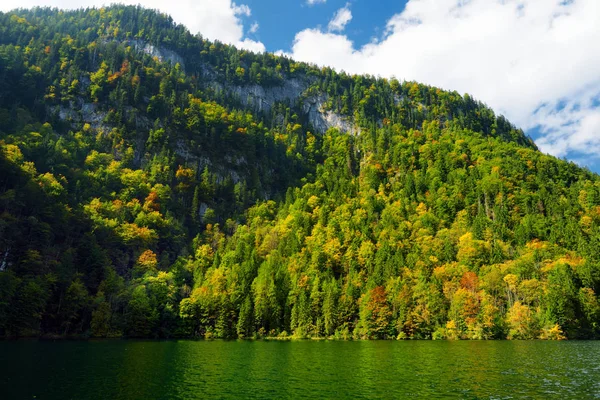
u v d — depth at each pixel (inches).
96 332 4352.9
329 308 4682.6
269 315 4773.6
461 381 1871.3
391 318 4648.1
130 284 5029.5
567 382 1843.0
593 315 4367.6
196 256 6230.3
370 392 1653.5
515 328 4367.6
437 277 5014.8
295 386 1770.4
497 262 5246.1
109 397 1565.0
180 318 4756.4
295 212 7253.9
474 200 6914.4
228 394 1622.8
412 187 7711.6
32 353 2832.2
